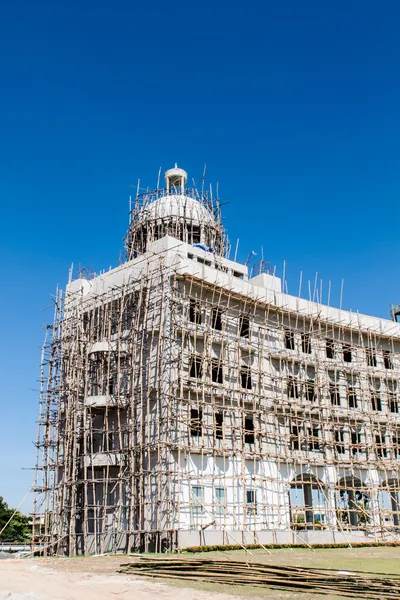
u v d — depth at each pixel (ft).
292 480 190.08
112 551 160.35
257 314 199.21
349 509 197.47
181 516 156.76
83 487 176.04
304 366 206.28
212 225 218.38
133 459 159.43
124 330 183.93
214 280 187.32
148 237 193.16
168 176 233.96
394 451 222.07
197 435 172.04
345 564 108.78
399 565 106.52
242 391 181.47
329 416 204.64
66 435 175.73
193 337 176.86
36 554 182.29
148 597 70.44
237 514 169.78
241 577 83.46
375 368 225.35
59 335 193.16
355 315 228.63
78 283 206.90
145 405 168.86
